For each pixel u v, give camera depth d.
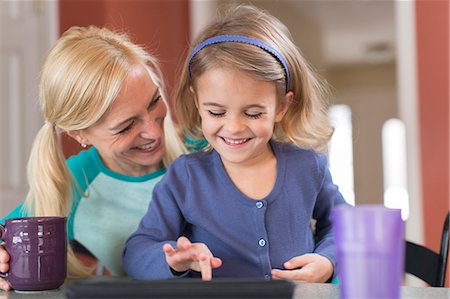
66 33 1.18
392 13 6.06
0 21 2.98
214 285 0.61
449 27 2.99
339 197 1.13
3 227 0.93
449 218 1.11
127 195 1.26
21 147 2.98
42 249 0.91
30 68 3.02
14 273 0.90
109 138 1.11
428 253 1.17
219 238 1.01
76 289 0.61
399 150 8.71
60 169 1.15
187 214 1.03
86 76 1.07
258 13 1.06
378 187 8.73
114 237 1.24
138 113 1.10
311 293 0.77
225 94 0.91
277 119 1.00
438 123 3.00
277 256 1.01
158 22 3.30
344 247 0.55
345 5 5.72
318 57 7.34
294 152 1.08
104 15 3.00
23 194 2.97
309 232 1.06
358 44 7.52
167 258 0.82
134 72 1.09
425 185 3.02
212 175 1.05
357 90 8.95
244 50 0.92
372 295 0.54
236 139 0.94
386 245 0.54
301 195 1.05
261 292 0.60
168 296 0.60
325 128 1.13
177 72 1.29
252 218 1.01
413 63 3.06
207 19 3.43
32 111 2.97
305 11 5.91
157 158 1.18
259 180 1.04
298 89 1.03
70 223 1.24
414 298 0.72
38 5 3.05
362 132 8.88
